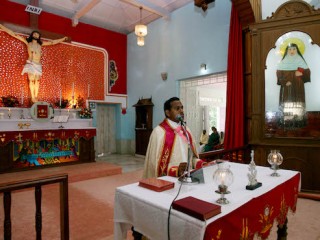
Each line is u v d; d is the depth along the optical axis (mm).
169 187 1838
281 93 4832
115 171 6883
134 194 1732
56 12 8586
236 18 5879
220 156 3994
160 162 2334
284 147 4707
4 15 7574
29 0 7934
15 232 3234
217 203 1545
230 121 5977
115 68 10258
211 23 7258
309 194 4359
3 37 7477
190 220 1330
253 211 1636
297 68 4715
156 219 1536
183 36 8133
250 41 5633
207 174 2266
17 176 5980
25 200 4543
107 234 3160
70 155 7770
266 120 4906
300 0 4660
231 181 1635
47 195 4852
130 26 10055
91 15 9102
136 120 9906
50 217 3727
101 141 10422
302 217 3475
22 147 6801
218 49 7051
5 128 6613
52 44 8219
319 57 4535
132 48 10344
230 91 5953
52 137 7066
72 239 3023
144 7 7812
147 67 9578
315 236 2914
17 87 7676
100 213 3893
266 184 2012
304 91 4664
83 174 6234
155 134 2424
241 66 5766
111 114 10766
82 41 9289
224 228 1364
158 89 9102
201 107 9523
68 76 8828
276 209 1965
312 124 4574
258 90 4945
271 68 4910
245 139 5789
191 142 2520
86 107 9172
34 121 7125
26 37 7844
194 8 7762
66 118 7684
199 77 7848
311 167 4500
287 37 4781
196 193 1738
